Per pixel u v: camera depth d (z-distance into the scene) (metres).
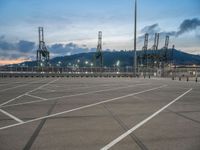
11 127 7.12
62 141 5.74
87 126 7.28
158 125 7.48
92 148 5.24
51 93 17.11
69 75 56.84
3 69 60.88
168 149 5.20
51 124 7.52
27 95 15.76
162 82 33.66
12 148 5.24
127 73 60.84
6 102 12.48
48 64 75.56
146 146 5.40
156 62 85.06
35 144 5.51
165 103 12.42
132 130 6.82
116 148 5.25
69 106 11.23
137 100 13.52
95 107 10.97
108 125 7.44
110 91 18.94
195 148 5.28
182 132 6.64
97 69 68.31
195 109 10.57
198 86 25.50
